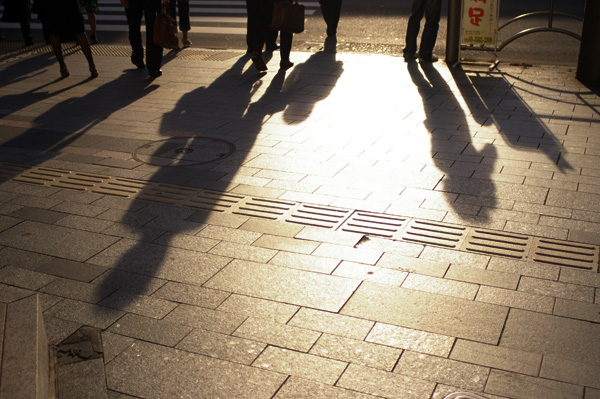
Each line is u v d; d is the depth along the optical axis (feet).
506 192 18.54
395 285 13.98
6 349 10.36
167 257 15.39
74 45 45.06
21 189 19.77
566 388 10.76
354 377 11.12
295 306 13.29
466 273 14.39
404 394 10.68
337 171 20.45
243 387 10.93
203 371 11.35
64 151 23.21
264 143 23.41
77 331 12.57
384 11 51.80
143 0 33.47
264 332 12.44
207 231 16.66
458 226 16.60
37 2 34.12
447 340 12.10
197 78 34.22
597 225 16.46
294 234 16.38
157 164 21.63
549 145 22.36
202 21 52.13
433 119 25.68
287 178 20.02
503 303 13.24
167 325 12.72
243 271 14.69
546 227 16.40
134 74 35.73
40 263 15.23
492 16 33.63
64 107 29.32
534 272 14.37
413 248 15.56
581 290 13.64
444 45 40.45
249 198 18.65
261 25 33.88
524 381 10.94
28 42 45.14
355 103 28.35
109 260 15.30
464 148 22.30
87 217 17.67
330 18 42.73
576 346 11.84
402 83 31.50
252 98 29.84
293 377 11.15
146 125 26.16
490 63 34.86
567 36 41.22
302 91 30.73
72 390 10.93
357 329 12.48
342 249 15.57
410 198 18.31
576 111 26.25
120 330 12.59
